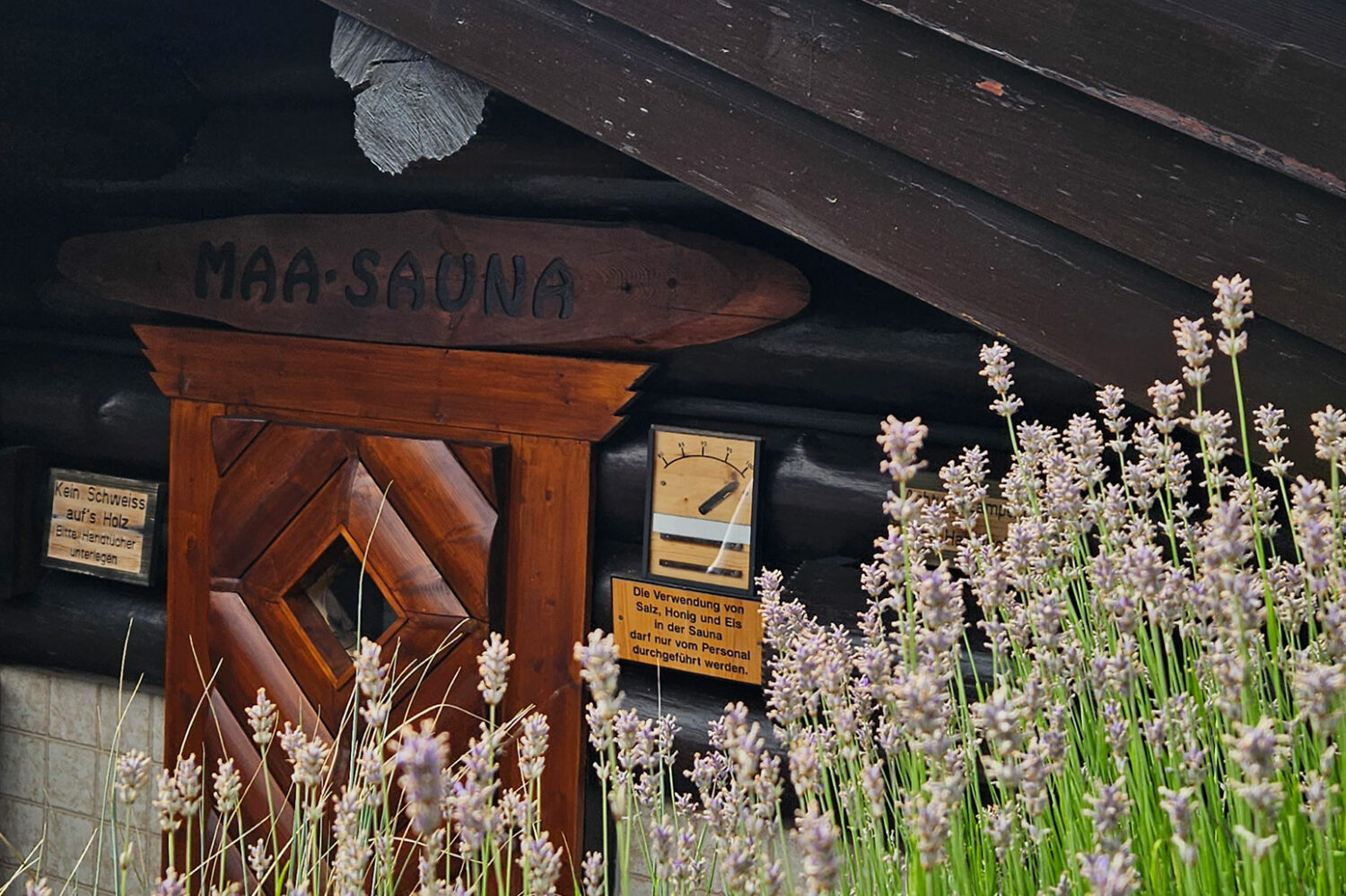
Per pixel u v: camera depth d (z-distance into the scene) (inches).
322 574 139.5
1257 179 68.0
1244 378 70.6
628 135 84.7
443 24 90.3
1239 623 43.3
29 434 158.9
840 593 107.9
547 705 126.2
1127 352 72.9
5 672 159.3
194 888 140.0
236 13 137.8
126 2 132.0
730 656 118.3
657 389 126.0
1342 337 66.9
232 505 139.5
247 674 138.3
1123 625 53.8
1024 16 71.4
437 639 128.3
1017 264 75.0
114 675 155.0
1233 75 66.9
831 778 65.6
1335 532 55.7
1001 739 43.0
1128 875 39.5
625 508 125.5
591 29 85.3
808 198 80.0
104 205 152.1
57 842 156.1
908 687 42.9
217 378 142.6
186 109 143.3
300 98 139.3
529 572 127.3
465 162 127.1
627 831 55.4
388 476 131.0
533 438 126.6
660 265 118.9
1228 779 46.6
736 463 117.6
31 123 126.8
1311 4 64.9
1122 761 52.8
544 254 124.3
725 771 67.9
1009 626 63.8
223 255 140.9
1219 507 44.4
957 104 74.6
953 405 111.9
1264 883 45.4
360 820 63.7
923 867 41.9
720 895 86.5
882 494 112.3
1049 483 67.5
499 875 53.2
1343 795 48.3
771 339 118.2
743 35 79.9
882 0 75.2
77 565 155.3
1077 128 71.9
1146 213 70.7
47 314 157.5
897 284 78.1
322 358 136.3
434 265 129.6
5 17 122.0
